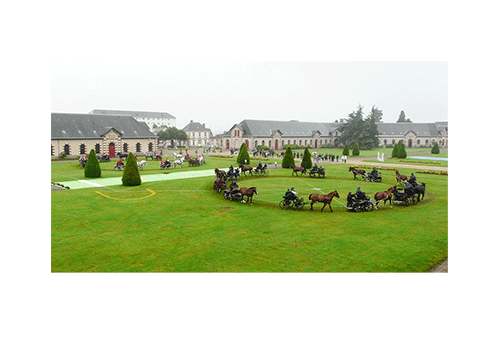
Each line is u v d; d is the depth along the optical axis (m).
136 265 12.99
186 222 18.41
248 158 51.56
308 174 39.41
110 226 17.58
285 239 15.77
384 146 115.75
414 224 18.17
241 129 98.12
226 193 24.27
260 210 21.11
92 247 14.66
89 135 65.81
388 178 35.88
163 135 113.56
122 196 25.09
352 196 21.00
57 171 40.50
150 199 24.11
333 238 15.93
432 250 14.51
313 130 113.94
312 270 12.66
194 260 13.45
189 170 42.75
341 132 110.69
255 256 13.86
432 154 80.19
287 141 105.62
